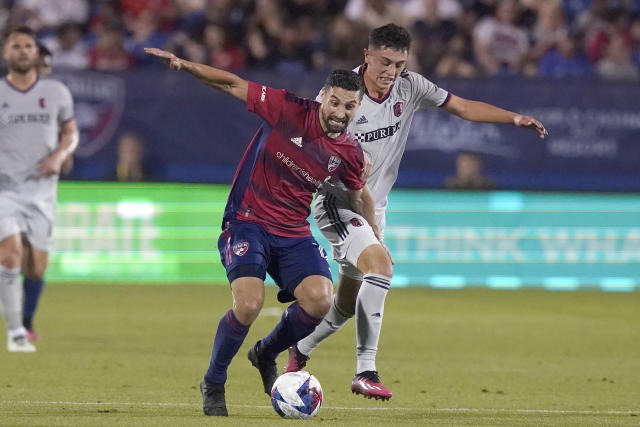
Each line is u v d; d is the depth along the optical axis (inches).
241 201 1008.9
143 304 2194.9
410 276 2662.4
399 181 2640.3
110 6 3031.5
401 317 2080.5
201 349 1590.8
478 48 3026.6
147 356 1502.2
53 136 1590.8
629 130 2669.8
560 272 2701.8
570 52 3053.6
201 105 2576.3
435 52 2935.5
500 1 3065.9
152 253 2598.4
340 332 1892.2
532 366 1486.2
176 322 1929.1
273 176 994.7
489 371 1427.2
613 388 1283.2
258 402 1120.2
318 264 1010.1
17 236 1555.1
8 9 2989.7
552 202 2679.6
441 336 1820.9
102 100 2536.9
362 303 1042.7
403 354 1595.7
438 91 1143.6
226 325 972.6
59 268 2581.2
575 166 2669.8
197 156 2588.6
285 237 1009.5
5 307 1537.9
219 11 2893.7
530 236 2684.5
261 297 968.9
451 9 3056.1
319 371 1389.0
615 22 3102.9
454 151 2642.7
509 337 1825.8
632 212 2704.2
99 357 1478.8
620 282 2723.9
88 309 2100.1
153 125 2561.5
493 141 2645.2
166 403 1090.1
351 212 1104.8
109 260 2593.5
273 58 2883.9
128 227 2583.7
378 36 1080.2
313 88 2551.7
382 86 1091.9
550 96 2637.8
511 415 1048.2
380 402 1139.3
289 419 966.4
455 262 2669.8
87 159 2549.2
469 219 2662.4
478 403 1144.2
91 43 2997.0
